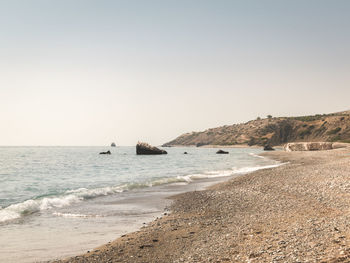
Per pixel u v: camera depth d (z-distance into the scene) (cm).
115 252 941
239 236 1003
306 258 693
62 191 2420
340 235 845
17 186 2800
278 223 1125
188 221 1330
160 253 915
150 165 5919
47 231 1219
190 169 4794
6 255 930
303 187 1942
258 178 2722
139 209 1680
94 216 1508
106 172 4384
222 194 2036
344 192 1614
